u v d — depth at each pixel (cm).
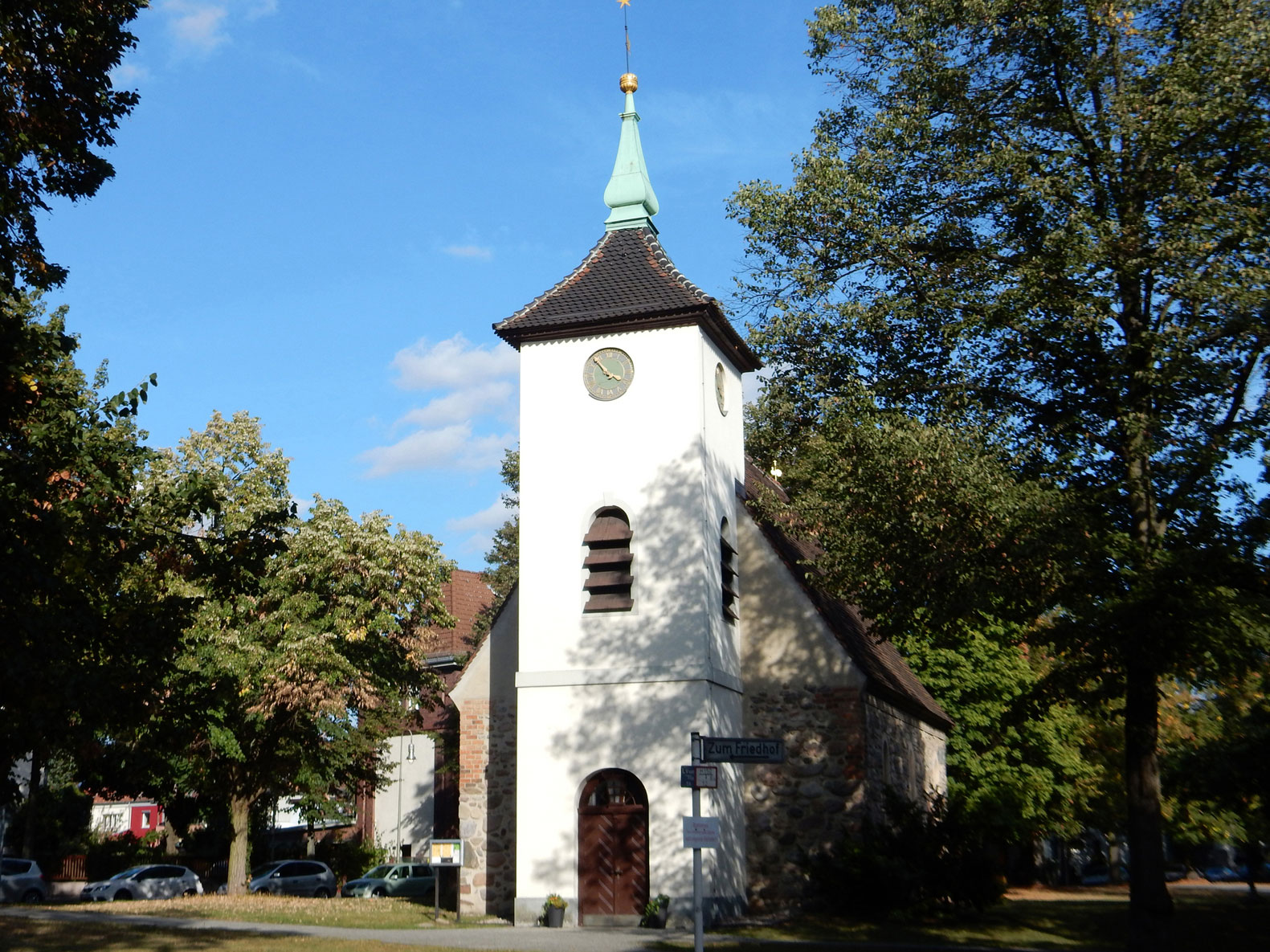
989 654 3772
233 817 3516
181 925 2141
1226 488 1770
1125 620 1673
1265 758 2342
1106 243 1833
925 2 2112
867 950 1923
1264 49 1802
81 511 1355
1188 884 4859
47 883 4272
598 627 2488
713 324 2609
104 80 1484
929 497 1795
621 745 2412
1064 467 1917
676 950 1889
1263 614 1650
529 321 2642
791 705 2619
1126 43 1952
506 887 2633
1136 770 1839
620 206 2839
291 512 1522
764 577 2700
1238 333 1777
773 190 2258
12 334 1326
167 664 1339
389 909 2681
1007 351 1975
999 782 3750
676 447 2530
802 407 2323
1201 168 1864
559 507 2570
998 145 2050
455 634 5391
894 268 2172
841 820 2541
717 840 1348
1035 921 2348
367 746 3759
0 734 1236
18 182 1436
